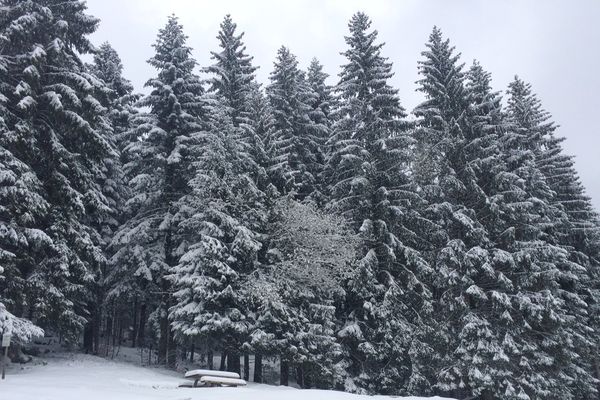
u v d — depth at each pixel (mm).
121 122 32531
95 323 28875
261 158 25094
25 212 18188
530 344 26141
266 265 23609
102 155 21734
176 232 26000
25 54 19891
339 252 24109
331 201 26516
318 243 23656
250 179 23531
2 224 17500
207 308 21641
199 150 25141
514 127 31078
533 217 28359
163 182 26781
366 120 28156
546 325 27016
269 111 26516
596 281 35812
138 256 25125
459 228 27391
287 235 23922
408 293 25641
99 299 28656
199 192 22859
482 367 24812
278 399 14086
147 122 27266
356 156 26219
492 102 32375
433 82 29797
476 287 25375
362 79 28562
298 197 29062
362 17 29547
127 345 38094
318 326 22734
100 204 22312
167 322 26688
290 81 30797
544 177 33031
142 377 19438
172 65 27562
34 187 18375
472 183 27062
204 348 23562
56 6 21516
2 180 17234
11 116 19078
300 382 27906
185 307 21312
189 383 18328
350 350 25359
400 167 27625
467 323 25109
